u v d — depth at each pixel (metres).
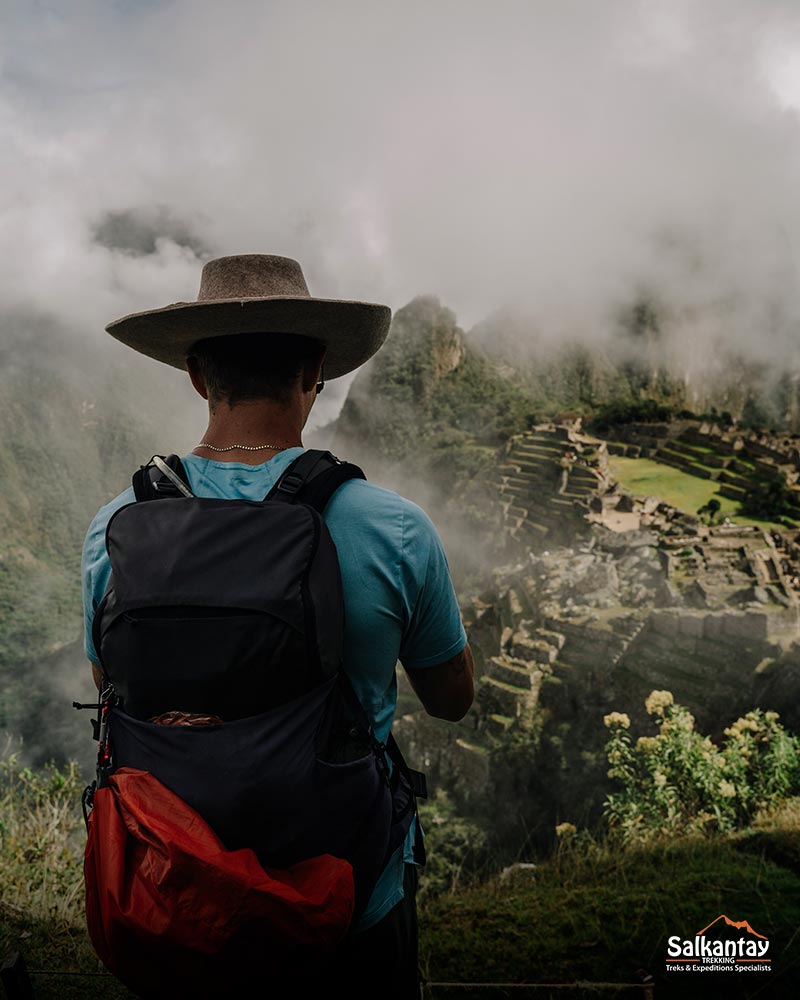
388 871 1.36
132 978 1.11
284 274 1.49
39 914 3.01
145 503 1.27
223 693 1.12
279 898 1.04
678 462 69.31
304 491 1.29
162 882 1.03
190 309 1.31
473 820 31.41
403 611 1.30
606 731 30.02
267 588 1.13
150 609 1.14
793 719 25.09
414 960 1.46
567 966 2.99
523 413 122.88
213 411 1.42
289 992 1.12
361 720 1.28
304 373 1.44
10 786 4.10
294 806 1.12
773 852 4.25
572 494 61.06
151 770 1.13
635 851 4.63
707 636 29.25
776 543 43.38
